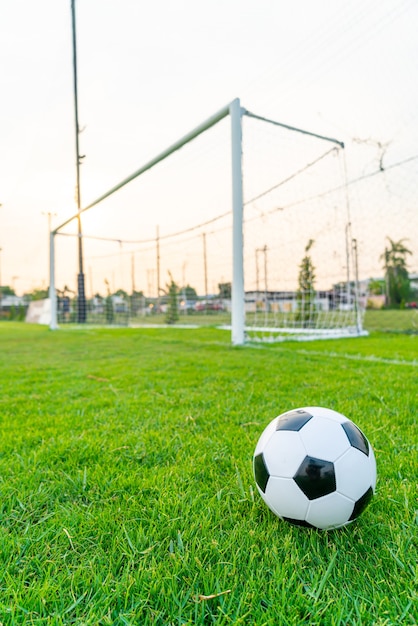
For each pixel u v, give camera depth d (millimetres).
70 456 1634
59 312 18031
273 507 1091
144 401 2555
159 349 5762
